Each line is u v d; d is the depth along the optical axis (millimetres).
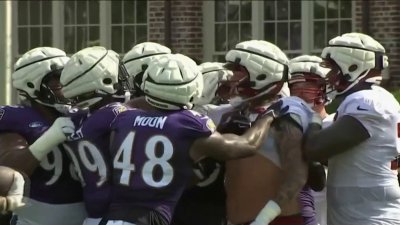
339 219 17156
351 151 16844
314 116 16859
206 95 18469
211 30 57312
